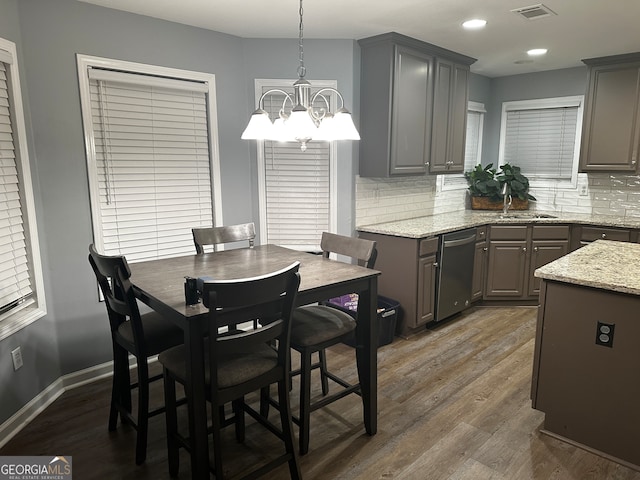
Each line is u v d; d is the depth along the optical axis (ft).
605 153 13.75
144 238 10.38
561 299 7.25
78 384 9.46
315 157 12.12
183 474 6.80
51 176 8.69
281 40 11.47
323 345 7.18
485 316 13.61
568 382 7.36
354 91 11.89
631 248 9.03
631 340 6.68
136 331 6.74
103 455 7.23
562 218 14.11
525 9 9.36
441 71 12.85
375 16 9.84
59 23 8.53
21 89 8.09
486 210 16.58
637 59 12.86
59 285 9.01
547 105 15.84
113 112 9.55
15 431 7.80
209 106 10.98
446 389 9.27
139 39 9.62
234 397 5.95
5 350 7.66
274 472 6.83
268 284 5.65
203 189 11.28
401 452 7.27
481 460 7.07
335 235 8.87
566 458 7.11
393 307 11.54
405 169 12.28
